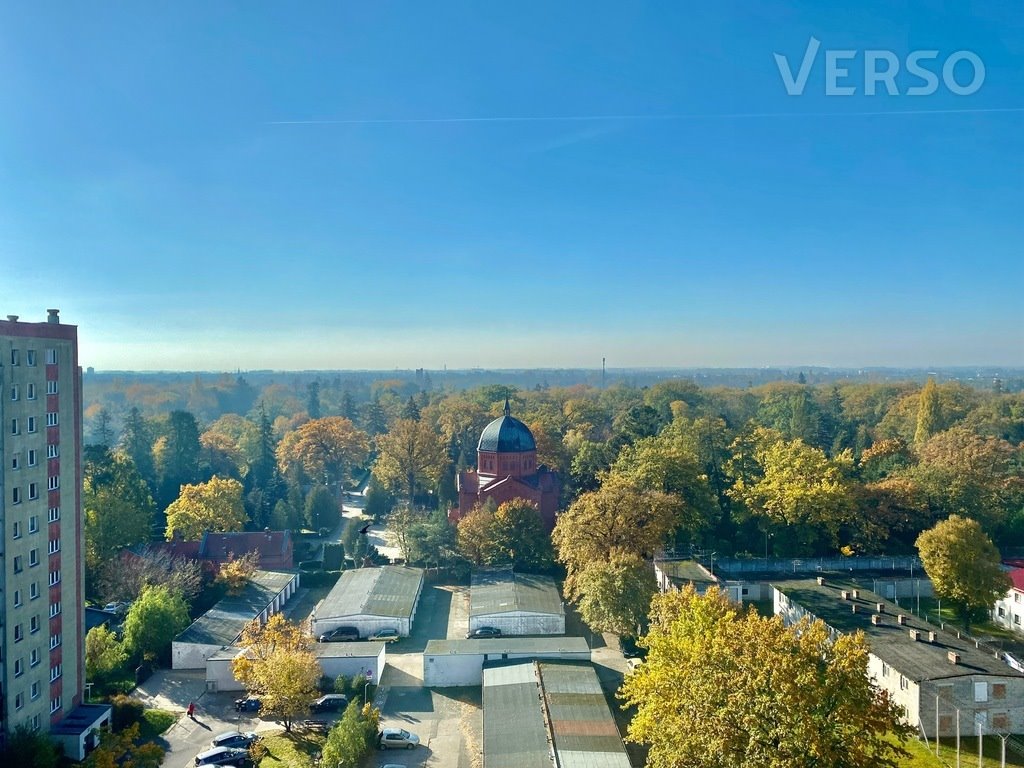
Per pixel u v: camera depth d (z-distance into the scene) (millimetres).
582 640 70938
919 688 53812
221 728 60281
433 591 95938
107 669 66438
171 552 100875
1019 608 77062
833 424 176375
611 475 92500
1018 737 53750
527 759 49438
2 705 50625
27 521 53656
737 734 35188
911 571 88938
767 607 81688
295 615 87562
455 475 145750
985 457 113375
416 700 65000
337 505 139875
